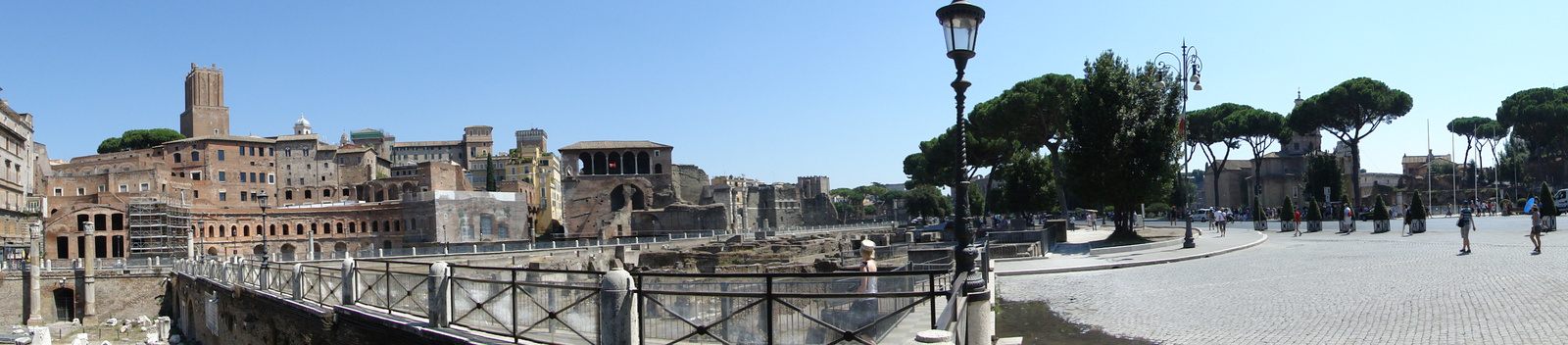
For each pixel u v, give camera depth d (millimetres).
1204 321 16578
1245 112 97250
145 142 164125
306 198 133625
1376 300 17734
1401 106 80312
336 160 140375
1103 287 23875
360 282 19781
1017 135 68062
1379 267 24422
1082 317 18422
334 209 113875
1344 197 86312
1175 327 16172
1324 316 16250
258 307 25000
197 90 166125
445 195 111938
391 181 133250
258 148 133500
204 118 166250
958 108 13492
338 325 19047
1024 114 63188
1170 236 48375
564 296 13719
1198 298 20109
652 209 146375
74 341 39938
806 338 11531
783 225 169625
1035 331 16953
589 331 13164
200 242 99562
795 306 11672
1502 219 60781
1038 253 36000
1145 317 17797
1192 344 14438
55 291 58906
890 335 11797
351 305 19547
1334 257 28844
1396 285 19844
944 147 87250
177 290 49469
